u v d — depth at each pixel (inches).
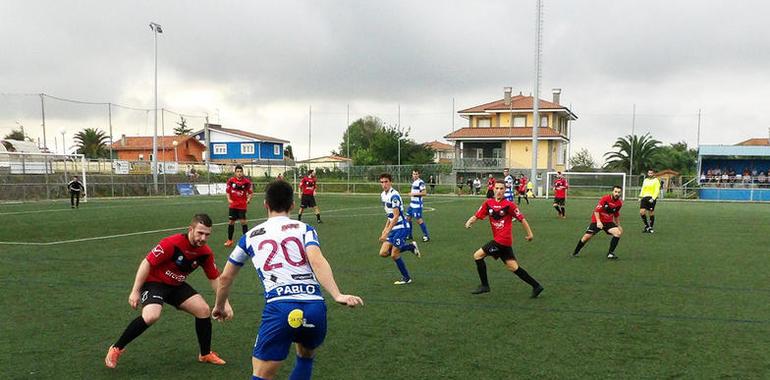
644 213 603.5
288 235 131.6
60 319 240.8
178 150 2374.5
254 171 2021.4
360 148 2829.7
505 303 273.3
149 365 184.4
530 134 1833.2
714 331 225.5
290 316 123.8
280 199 136.2
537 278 337.4
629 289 305.9
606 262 397.4
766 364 186.2
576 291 301.1
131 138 2508.6
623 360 190.1
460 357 192.7
